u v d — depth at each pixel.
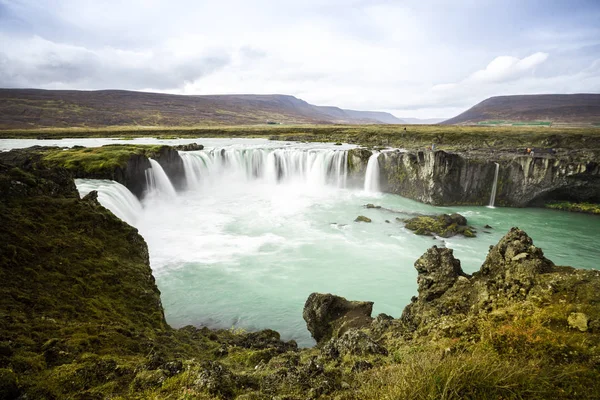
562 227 40.09
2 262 13.95
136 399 7.94
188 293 23.66
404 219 40.19
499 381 6.55
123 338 11.98
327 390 8.16
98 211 20.94
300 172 60.44
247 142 92.44
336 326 17.47
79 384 8.52
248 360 12.23
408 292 24.34
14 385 7.94
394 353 10.51
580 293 10.11
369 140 90.25
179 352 12.58
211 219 40.00
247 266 28.02
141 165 43.94
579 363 7.27
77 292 14.29
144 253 20.22
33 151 49.53
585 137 70.56
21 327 10.79
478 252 31.41
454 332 10.23
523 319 9.46
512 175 49.31
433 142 80.19
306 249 31.70
